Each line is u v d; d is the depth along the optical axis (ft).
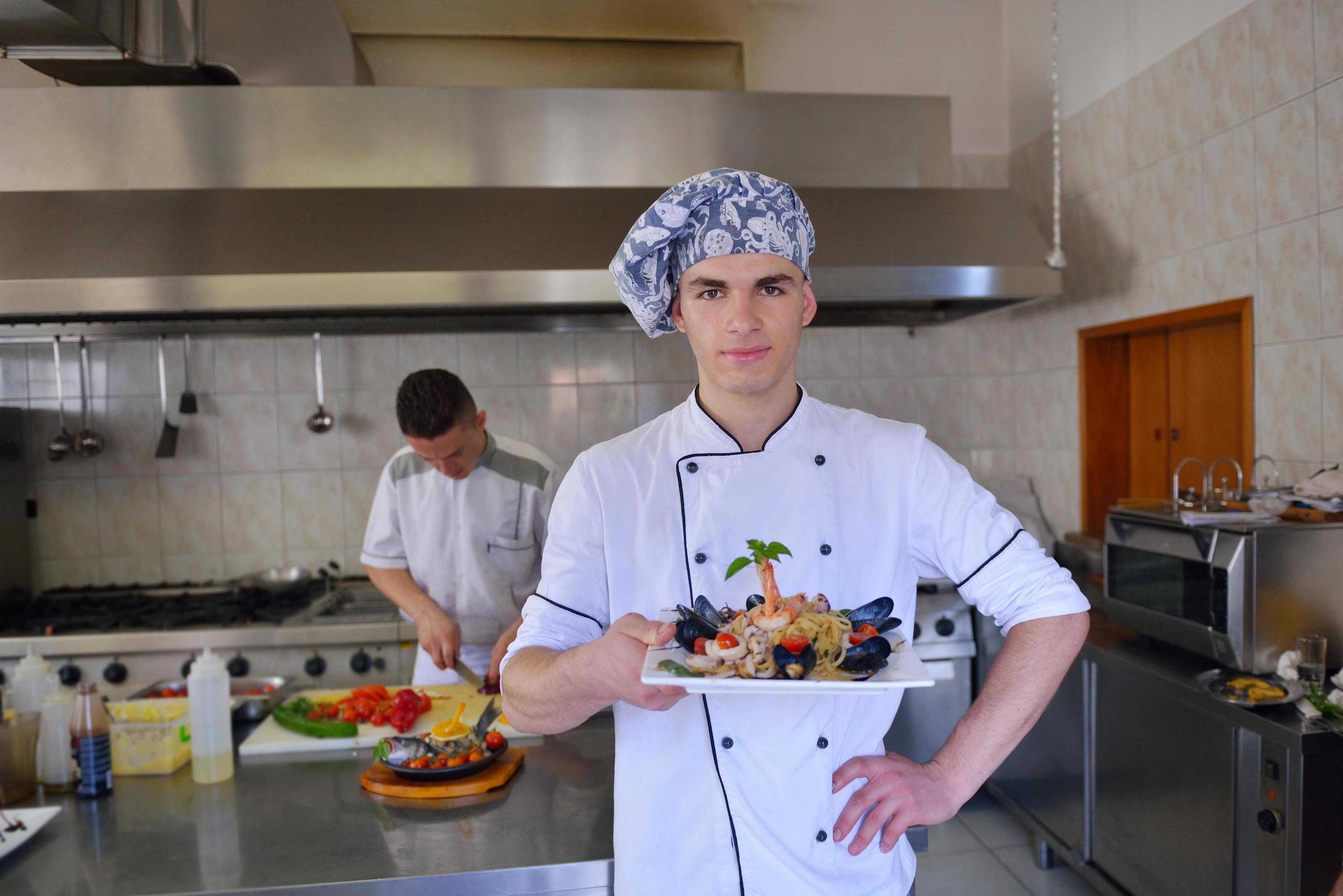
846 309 10.73
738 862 3.31
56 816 4.80
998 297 8.87
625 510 3.49
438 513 7.58
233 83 9.68
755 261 3.10
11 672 9.31
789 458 3.46
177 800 4.98
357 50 9.62
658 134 9.80
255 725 6.39
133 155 9.19
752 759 3.29
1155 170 9.39
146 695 6.76
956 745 3.20
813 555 3.39
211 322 9.98
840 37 12.18
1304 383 7.54
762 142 10.00
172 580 11.68
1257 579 6.34
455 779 5.01
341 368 11.77
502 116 9.55
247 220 8.50
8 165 9.12
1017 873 8.98
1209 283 8.64
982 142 12.48
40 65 8.98
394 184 9.44
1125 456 10.87
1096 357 10.79
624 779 3.51
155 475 11.63
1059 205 9.68
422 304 8.13
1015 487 11.73
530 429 12.04
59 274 7.86
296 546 11.80
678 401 12.17
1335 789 5.56
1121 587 7.92
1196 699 6.46
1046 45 11.40
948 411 12.68
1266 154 7.84
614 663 2.83
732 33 10.06
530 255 8.29
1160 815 7.09
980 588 3.34
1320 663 6.02
